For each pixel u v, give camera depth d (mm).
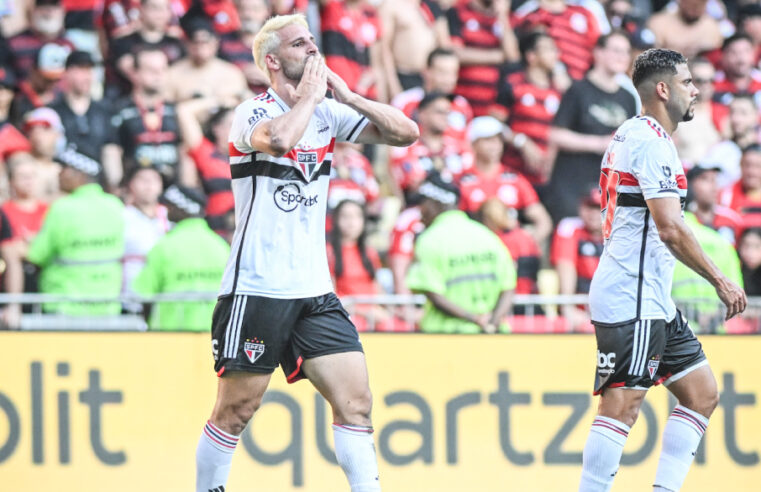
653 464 24547
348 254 28016
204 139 30312
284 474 23828
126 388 23438
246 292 16297
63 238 26844
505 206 29609
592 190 29688
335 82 16531
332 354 16531
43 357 23094
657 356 17359
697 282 27125
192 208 26047
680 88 17453
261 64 16719
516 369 24578
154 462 23391
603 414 17578
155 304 24953
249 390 16609
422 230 27375
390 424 24078
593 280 17750
